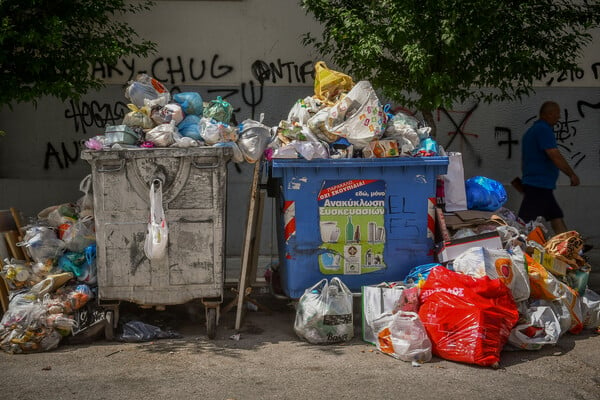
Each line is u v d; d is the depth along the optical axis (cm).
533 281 487
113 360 439
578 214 805
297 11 766
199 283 477
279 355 450
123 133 477
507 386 395
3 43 557
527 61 594
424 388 390
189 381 402
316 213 505
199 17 763
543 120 664
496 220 525
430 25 566
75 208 537
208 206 473
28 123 761
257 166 501
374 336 464
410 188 510
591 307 507
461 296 441
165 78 765
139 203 469
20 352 451
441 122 790
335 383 398
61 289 488
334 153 505
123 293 473
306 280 508
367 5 611
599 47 788
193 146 475
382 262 512
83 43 599
